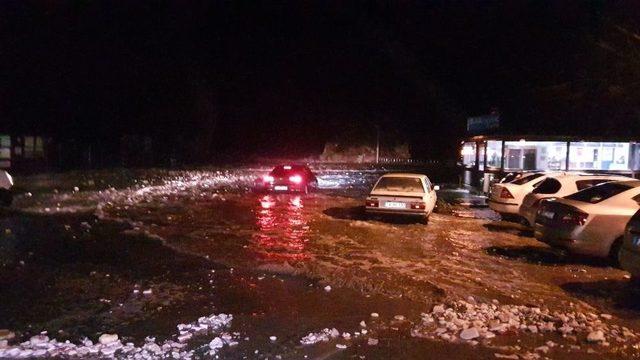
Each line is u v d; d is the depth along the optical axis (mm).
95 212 16578
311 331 6387
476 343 6125
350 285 8523
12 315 6734
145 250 10891
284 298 7758
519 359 5691
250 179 34156
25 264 9273
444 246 12172
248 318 6828
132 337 6105
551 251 11828
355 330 6461
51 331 6242
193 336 6133
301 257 10586
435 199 18031
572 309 7637
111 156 40594
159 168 41750
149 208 18172
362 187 30188
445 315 7023
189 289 8094
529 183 16375
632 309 7684
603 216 10289
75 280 8367
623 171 24391
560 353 5898
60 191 23234
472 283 8914
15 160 30750
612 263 10328
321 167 51500
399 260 10539
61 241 11500
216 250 11094
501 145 25734
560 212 10750
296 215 17016
